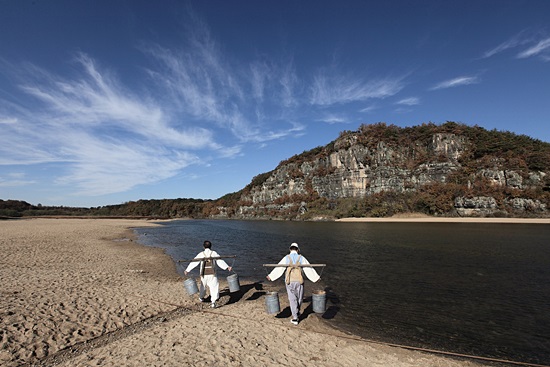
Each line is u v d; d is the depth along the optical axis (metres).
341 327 7.58
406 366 5.57
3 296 8.59
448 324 7.86
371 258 18.39
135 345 6.07
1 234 30.64
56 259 16.09
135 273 13.45
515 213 63.47
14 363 5.24
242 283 12.38
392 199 81.56
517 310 8.93
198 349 5.92
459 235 32.47
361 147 92.62
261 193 122.94
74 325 6.97
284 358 5.68
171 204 155.00
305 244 26.45
